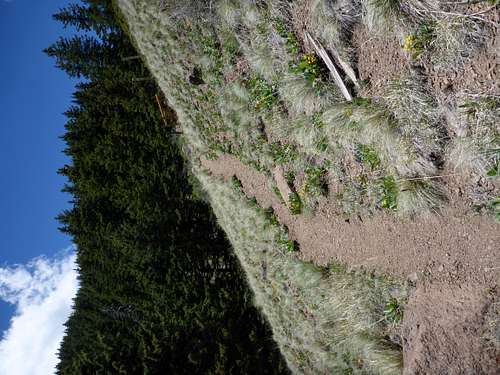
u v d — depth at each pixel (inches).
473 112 158.4
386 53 193.8
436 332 188.1
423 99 176.4
